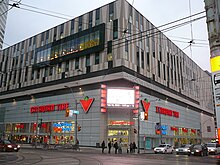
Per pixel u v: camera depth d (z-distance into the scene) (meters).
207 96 87.62
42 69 56.41
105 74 43.47
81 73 47.59
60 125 49.44
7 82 65.88
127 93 43.16
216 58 5.57
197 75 79.62
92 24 48.31
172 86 58.44
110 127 42.19
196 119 74.75
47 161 16.06
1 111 66.56
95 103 44.50
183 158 22.36
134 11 47.03
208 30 5.98
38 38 59.78
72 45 50.28
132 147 35.72
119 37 42.94
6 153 23.67
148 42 50.44
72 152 29.53
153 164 14.98
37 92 55.56
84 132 44.44
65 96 50.25
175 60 62.81
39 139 52.88
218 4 5.77
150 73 49.19
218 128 5.33
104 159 18.72
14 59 65.69
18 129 59.50
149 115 47.75
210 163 16.45
